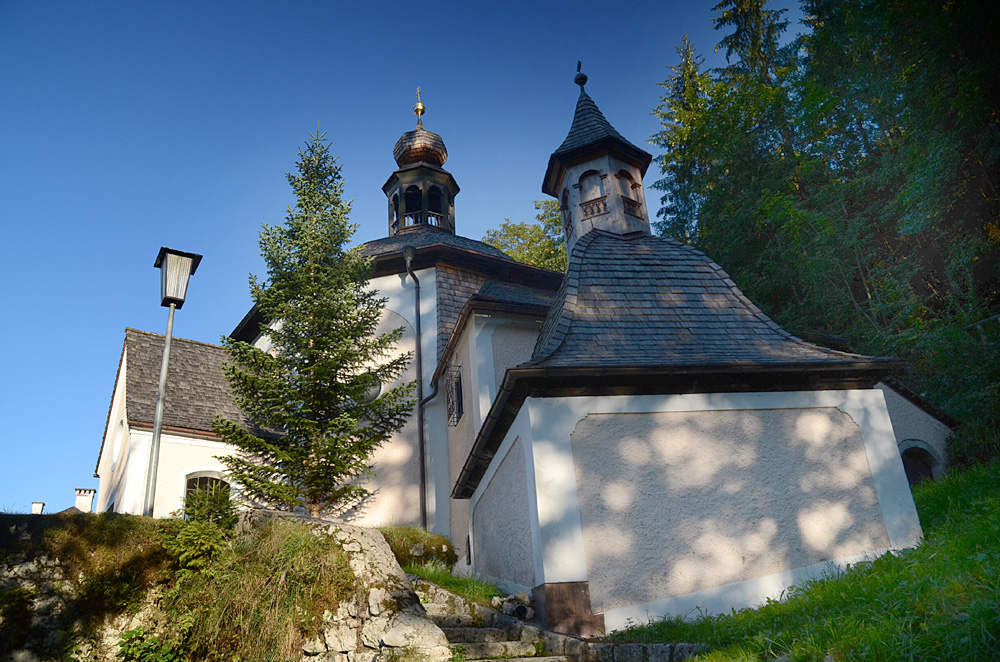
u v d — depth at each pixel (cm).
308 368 1156
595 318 968
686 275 1074
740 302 1033
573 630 706
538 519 754
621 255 1115
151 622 680
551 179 1574
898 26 1644
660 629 676
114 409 1953
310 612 659
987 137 1513
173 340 1886
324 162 1405
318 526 720
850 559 783
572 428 802
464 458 1374
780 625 574
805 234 1755
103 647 658
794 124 2066
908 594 486
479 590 898
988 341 1291
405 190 2211
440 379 1580
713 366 825
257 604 664
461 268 1759
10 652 629
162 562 712
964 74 1478
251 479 1095
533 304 1411
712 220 2122
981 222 1602
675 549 762
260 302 1248
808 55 2298
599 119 1537
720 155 2156
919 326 1410
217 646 655
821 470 827
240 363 1180
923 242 1700
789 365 841
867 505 816
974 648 379
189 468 1546
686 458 809
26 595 652
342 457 1112
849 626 473
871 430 859
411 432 1562
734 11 2747
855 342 1575
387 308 1694
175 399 1670
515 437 880
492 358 1340
